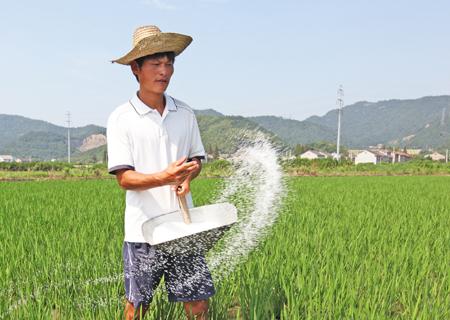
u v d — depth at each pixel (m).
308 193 16.45
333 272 5.07
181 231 3.17
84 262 5.54
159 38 3.14
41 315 4.07
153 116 3.38
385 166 48.28
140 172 3.36
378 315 4.13
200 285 3.44
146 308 3.54
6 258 5.95
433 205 12.71
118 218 9.39
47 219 9.51
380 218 9.77
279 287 4.84
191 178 3.59
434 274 6.03
